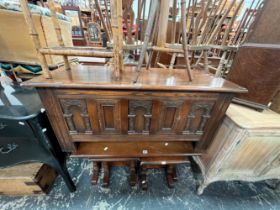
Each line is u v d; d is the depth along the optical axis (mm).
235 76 890
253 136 684
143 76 698
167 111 667
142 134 732
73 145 751
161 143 892
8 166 767
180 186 1032
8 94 789
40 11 1017
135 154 805
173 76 735
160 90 585
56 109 617
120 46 640
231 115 762
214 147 857
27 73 1225
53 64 1171
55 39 1196
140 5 785
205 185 923
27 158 758
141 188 1003
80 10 2701
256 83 800
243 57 835
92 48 650
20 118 593
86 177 1052
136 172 1096
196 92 614
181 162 847
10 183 820
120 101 612
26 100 737
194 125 731
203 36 994
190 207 918
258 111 832
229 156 761
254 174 914
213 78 746
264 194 1026
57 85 533
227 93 628
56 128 680
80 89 565
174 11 746
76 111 634
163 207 910
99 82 562
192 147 879
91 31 2369
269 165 852
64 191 952
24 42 1074
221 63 1172
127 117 664
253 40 794
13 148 708
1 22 993
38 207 860
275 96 855
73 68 773
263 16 737
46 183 915
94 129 693
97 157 791
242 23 1209
